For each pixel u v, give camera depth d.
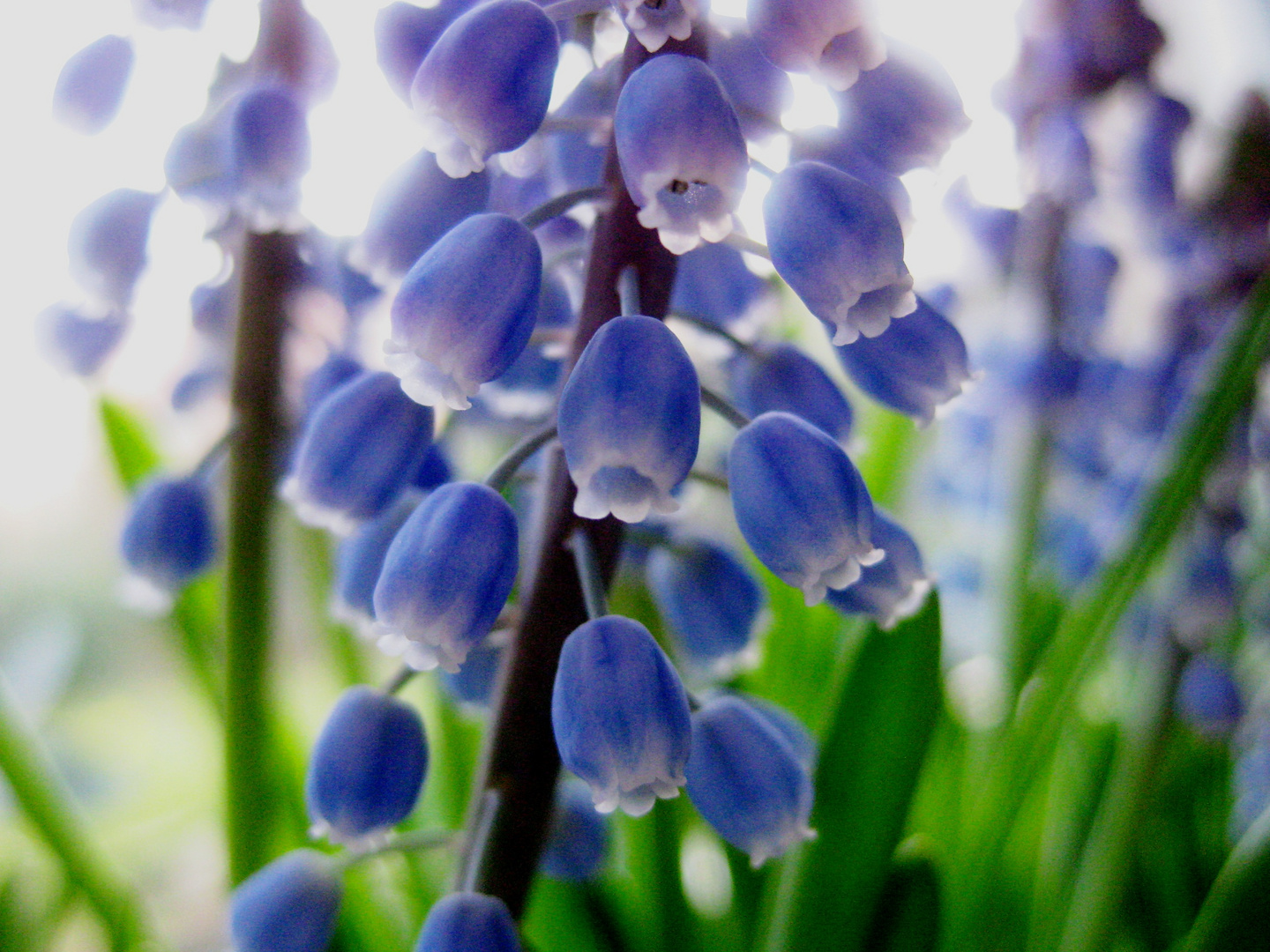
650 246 0.06
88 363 0.09
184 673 0.12
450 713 0.10
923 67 0.06
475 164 0.06
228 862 0.08
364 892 0.09
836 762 0.08
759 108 0.06
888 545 0.06
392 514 0.07
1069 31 0.11
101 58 0.08
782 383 0.07
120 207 0.08
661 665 0.06
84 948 0.13
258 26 0.08
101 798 0.16
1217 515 0.10
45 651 0.15
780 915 0.08
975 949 0.09
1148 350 0.11
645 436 0.05
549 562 0.06
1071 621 0.09
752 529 0.06
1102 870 0.10
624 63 0.06
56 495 0.22
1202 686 0.10
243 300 0.08
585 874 0.07
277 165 0.07
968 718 0.12
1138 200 0.11
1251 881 0.08
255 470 0.08
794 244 0.06
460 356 0.05
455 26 0.06
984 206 0.11
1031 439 0.11
